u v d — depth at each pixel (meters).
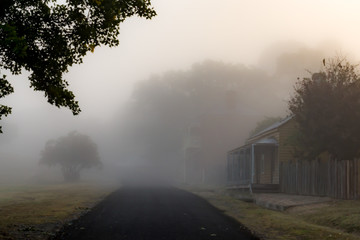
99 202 18.94
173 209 16.12
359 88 20.47
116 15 10.05
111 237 9.48
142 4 10.14
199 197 23.48
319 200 17.56
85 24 10.10
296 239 9.73
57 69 10.54
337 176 17.61
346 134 20.05
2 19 9.67
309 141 21.89
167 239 9.30
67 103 10.77
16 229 10.54
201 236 9.80
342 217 12.41
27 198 21.97
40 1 9.88
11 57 9.95
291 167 23.55
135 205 17.53
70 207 16.53
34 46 10.10
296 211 16.02
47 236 9.58
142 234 9.91
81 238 9.34
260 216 14.34
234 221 12.84
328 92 21.03
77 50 10.49
